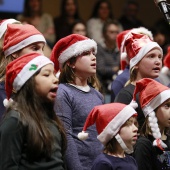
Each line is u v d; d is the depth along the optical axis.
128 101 7.09
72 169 6.27
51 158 5.52
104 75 11.30
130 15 13.99
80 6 15.62
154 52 7.31
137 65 7.39
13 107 5.59
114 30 11.57
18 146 5.40
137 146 6.53
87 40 6.79
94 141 6.66
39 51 6.64
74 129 6.59
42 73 5.66
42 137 5.46
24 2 13.17
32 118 5.51
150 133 6.66
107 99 10.73
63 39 6.83
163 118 6.68
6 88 5.81
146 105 6.71
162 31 13.16
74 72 6.82
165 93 6.67
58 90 6.62
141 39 7.47
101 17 13.25
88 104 6.70
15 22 7.13
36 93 5.64
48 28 12.75
